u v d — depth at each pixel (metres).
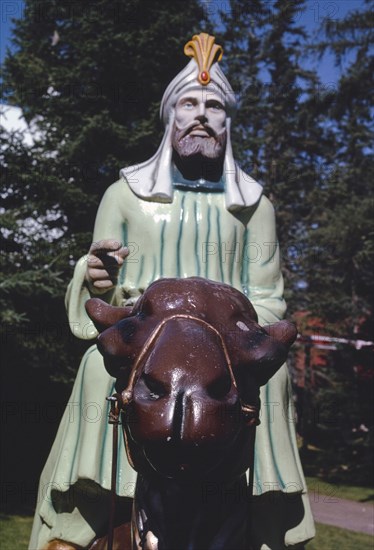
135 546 1.80
